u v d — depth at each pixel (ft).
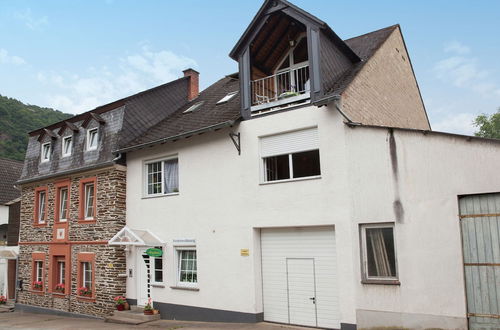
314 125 36.19
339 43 38.96
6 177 89.86
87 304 52.85
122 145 52.39
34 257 62.75
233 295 40.09
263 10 39.40
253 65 42.37
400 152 32.35
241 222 40.11
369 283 32.17
